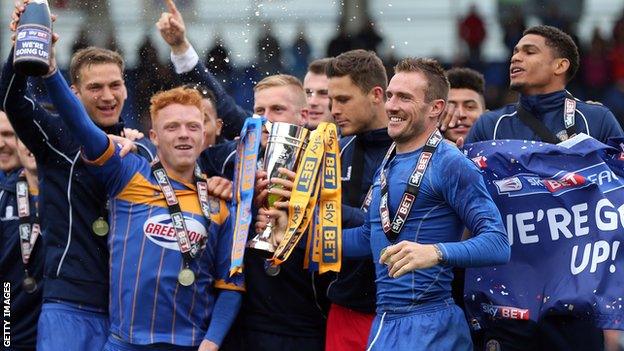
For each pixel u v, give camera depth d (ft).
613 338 38.60
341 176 30.94
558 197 28.99
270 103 34.14
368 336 29.25
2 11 65.77
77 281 30.25
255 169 29.50
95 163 29.14
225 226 30.32
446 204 27.04
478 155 29.55
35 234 34.35
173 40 35.29
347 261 29.68
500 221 26.53
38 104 30.17
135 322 29.35
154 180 29.76
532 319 28.96
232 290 30.17
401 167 27.66
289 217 28.86
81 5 66.80
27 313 34.73
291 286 30.66
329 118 35.63
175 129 29.58
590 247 28.66
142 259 29.32
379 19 70.90
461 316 27.61
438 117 27.81
